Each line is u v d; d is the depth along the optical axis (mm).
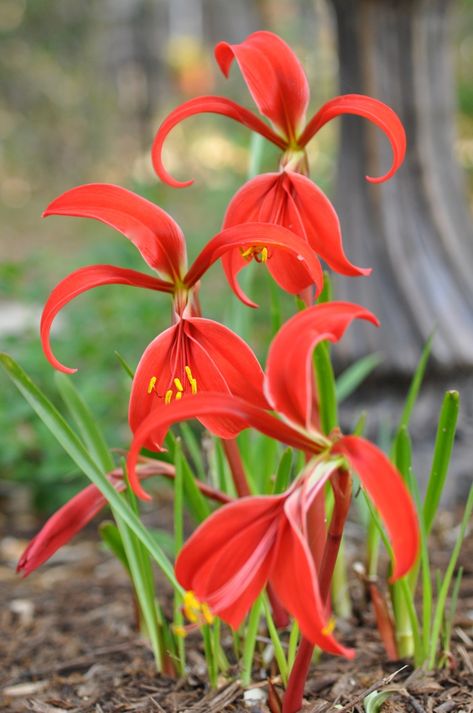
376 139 3744
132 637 2539
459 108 7574
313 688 1965
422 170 3764
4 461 3998
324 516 1645
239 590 1224
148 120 17359
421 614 2453
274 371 1217
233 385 1482
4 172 15359
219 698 1919
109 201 1452
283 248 1426
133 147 16500
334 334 1196
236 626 1287
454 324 3686
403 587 1937
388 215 3768
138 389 1471
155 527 3814
